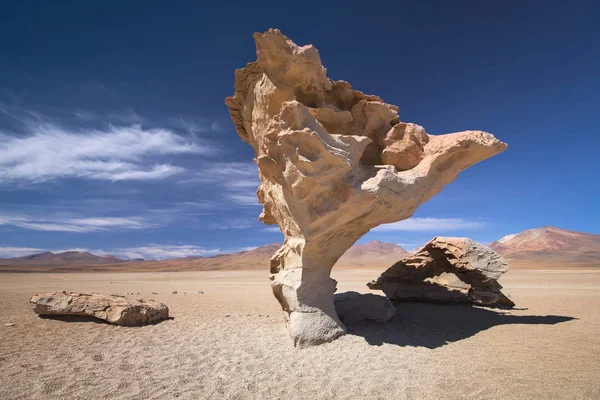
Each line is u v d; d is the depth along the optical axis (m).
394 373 6.09
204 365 6.77
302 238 8.54
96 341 8.70
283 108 7.36
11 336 9.05
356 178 8.20
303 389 5.51
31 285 29.75
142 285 30.92
